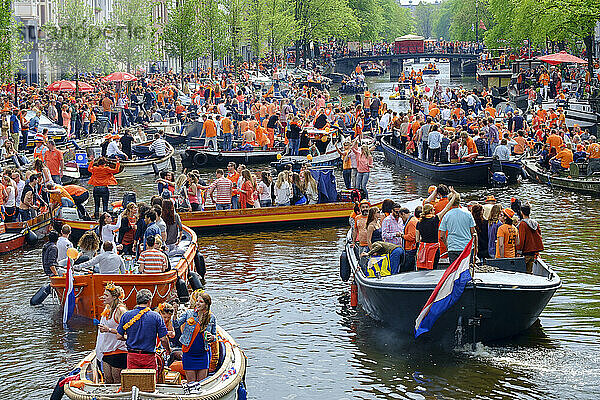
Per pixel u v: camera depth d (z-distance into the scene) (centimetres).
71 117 5006
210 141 4466
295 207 2905
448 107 5712
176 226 2170
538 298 1695
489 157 3728
